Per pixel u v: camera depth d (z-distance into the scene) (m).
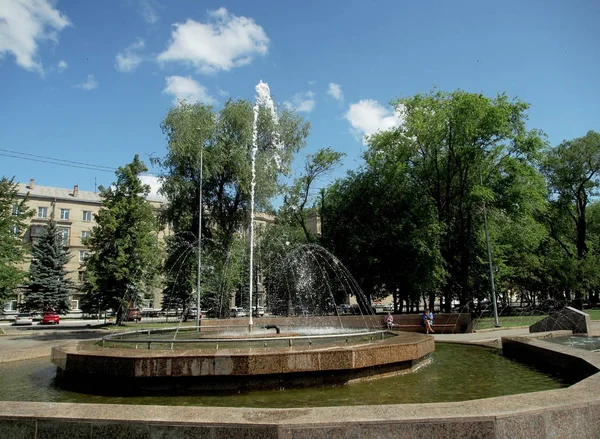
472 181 29.86
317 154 38.22
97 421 4.25
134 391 7.49
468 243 29.56
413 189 31.81
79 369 7.99
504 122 27.55
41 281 43.16
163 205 30.62
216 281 29.52
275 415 4.27
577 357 8.12
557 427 4.25
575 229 48.81
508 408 4.29
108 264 32.75
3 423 4.42
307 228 39.62
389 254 30.50
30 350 12.54
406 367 9.11
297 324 22.34
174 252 29.39
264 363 7.38
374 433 3.99
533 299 52.19
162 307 51.00
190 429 4.11
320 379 7.71
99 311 35.62
